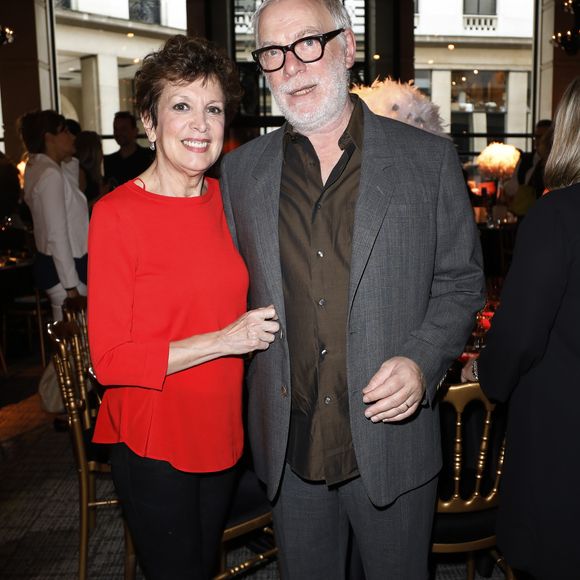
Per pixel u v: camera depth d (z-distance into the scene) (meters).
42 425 4.27
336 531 1.63
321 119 1.44
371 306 1.43
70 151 3.85
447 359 1.46
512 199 7.45
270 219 1.50
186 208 1.55
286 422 1.52
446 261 1.50
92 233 1.48
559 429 1.41
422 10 15.18
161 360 1.44
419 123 2.70
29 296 5.76
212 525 1.65
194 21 9.61
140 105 1.56
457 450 1.87
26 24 9.65
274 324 1.45
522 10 15.10
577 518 1.40
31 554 2.78
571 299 1.39
